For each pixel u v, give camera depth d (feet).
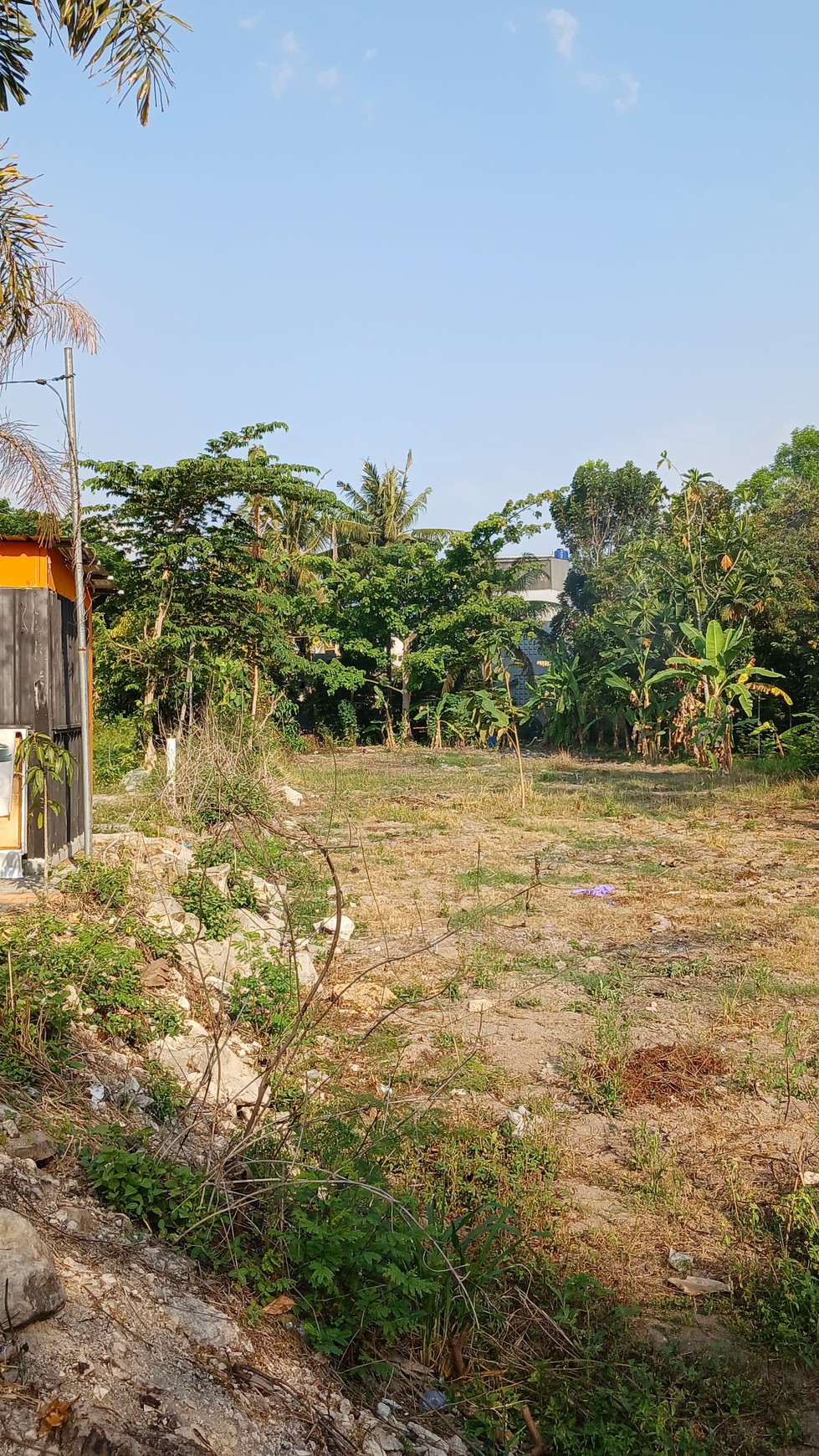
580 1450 11.31
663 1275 14.88
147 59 18.83
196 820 43.60
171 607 73.92
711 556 95.14
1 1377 8.66
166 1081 17.48
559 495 126.41
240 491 74.95
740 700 86.53
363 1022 24.49
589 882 42.22
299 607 118.83
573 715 114.11
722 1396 12.44
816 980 28.71
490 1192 16.42
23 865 30.40
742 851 49.65
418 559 124.47
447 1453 10.81
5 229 23.15
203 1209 12.66
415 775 85.35
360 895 38.27
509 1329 13.51
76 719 36.45
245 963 25.04
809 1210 16.03
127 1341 9.78
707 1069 22.27
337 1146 14.70
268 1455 9.34
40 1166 12.83
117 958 20.72
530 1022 25.29
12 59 19.47
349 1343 11.93
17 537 30.91
